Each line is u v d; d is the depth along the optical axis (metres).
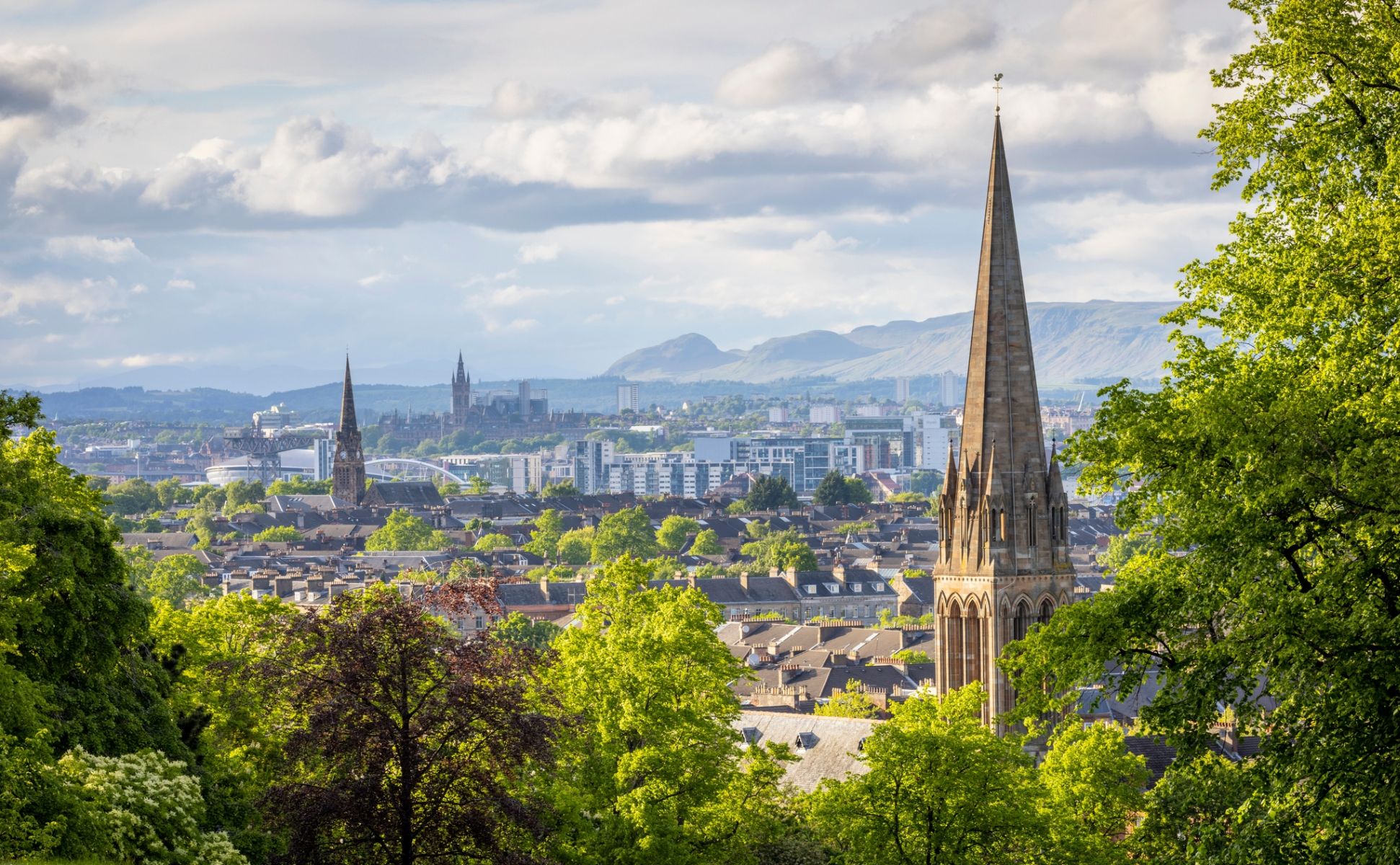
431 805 84.00
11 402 90.56
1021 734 133.25
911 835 99.06
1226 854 67.06
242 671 89.69
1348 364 69.69
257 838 82.12
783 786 154.25
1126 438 72.56
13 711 71.12
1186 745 70.38
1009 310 136.88
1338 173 77.94
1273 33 78.06
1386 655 64.12
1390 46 75.06
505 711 85.31
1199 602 69.75
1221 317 80.38
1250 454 67.81
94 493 94.81
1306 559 71.81
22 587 78.38
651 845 95.75
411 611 85.31
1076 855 98.38
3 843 66.94
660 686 104.06
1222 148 80.94
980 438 136.50
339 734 82.81
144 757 77.19
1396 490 65.44
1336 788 66.12
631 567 121.44
